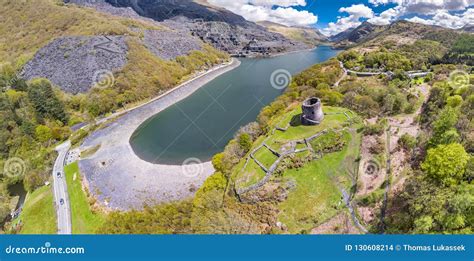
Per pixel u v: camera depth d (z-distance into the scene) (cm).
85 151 11775
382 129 7950
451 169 4959
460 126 6425
